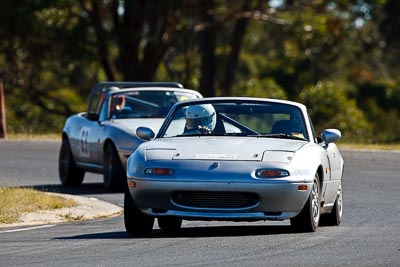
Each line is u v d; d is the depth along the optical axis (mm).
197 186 34812
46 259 30203
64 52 139750
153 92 59969
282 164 35406
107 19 152000
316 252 31312
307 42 164750
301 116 39688
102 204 49094
